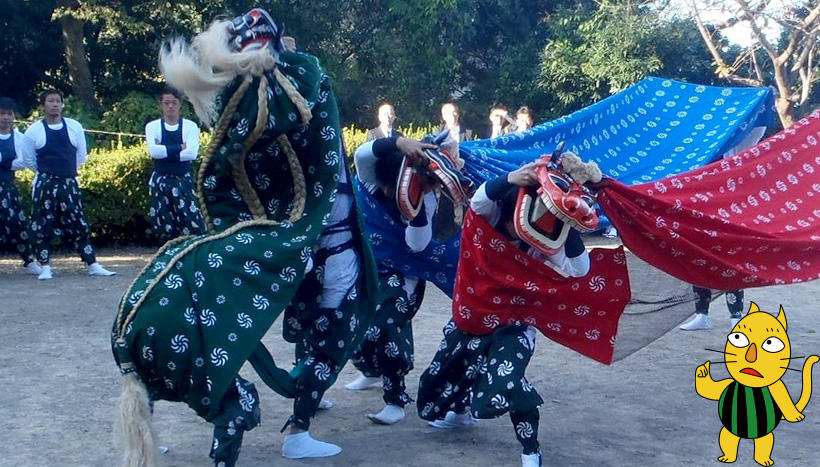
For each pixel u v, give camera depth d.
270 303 3.79
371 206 4.98
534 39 20.70
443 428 5.05
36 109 17.50
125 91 18.86
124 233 12.25
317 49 19.27
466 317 4.40
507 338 4.31
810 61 18.83
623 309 4.45
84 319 7.53
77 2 16.84
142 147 12.19
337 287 4.36
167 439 4.74
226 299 3.70
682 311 4.98
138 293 3.61
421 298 5.20
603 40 18.55
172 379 3.62
